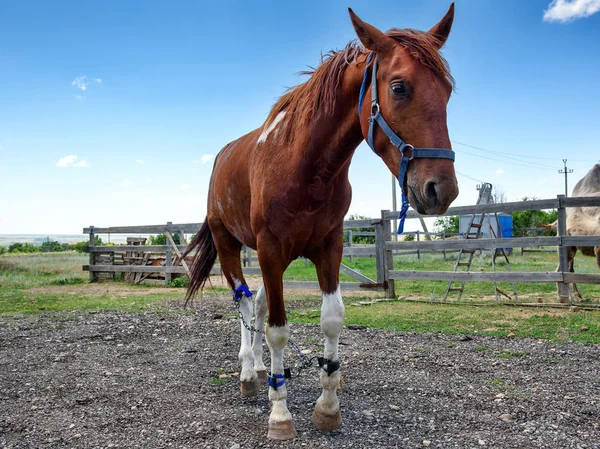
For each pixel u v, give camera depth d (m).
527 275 6.83
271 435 2.53
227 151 3.59
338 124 2.38
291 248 2.54
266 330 2.61
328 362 2.60
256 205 2.59
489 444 2.40
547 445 2.37
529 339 4.72
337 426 2.62
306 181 2.43
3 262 17.86
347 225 8.26
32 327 5.82
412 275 7.78
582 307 6.44
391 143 2.04
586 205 6.55
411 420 2.74
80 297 8.91
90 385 3.53
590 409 2.83
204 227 4.05
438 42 2.10
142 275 11.52
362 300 7.77
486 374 3.61
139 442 2.52
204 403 3.12
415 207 1.95
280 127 2.61
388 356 4.20
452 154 1.90
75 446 2.49
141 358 4.33
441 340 4.78
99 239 21.50
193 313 6.83
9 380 3.67
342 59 2.40
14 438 2.61
